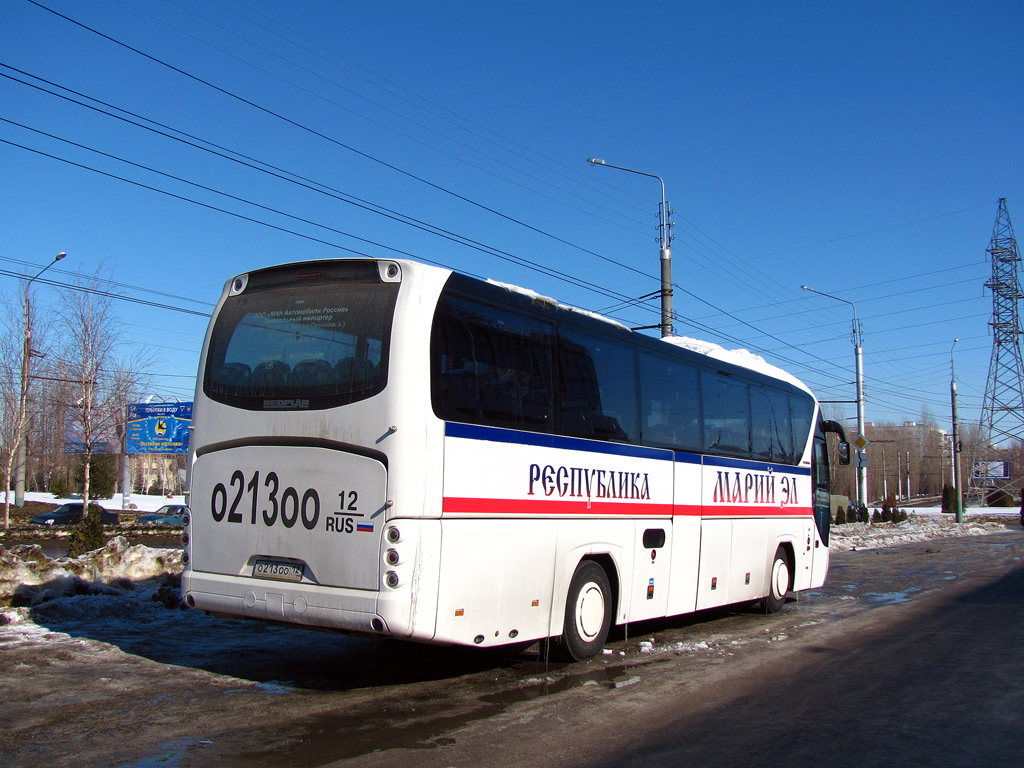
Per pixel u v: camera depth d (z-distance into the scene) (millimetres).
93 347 31141
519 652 8773
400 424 6301
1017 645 9836
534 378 7680
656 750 5680
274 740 5668
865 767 5398
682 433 10117
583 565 8312
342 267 6918
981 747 5832
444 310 6742
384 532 6242
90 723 5930
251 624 9922
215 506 7066
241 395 7055
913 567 20875
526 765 5309
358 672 7762
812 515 13836
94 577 11352
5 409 36875
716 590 10688
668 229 24688
